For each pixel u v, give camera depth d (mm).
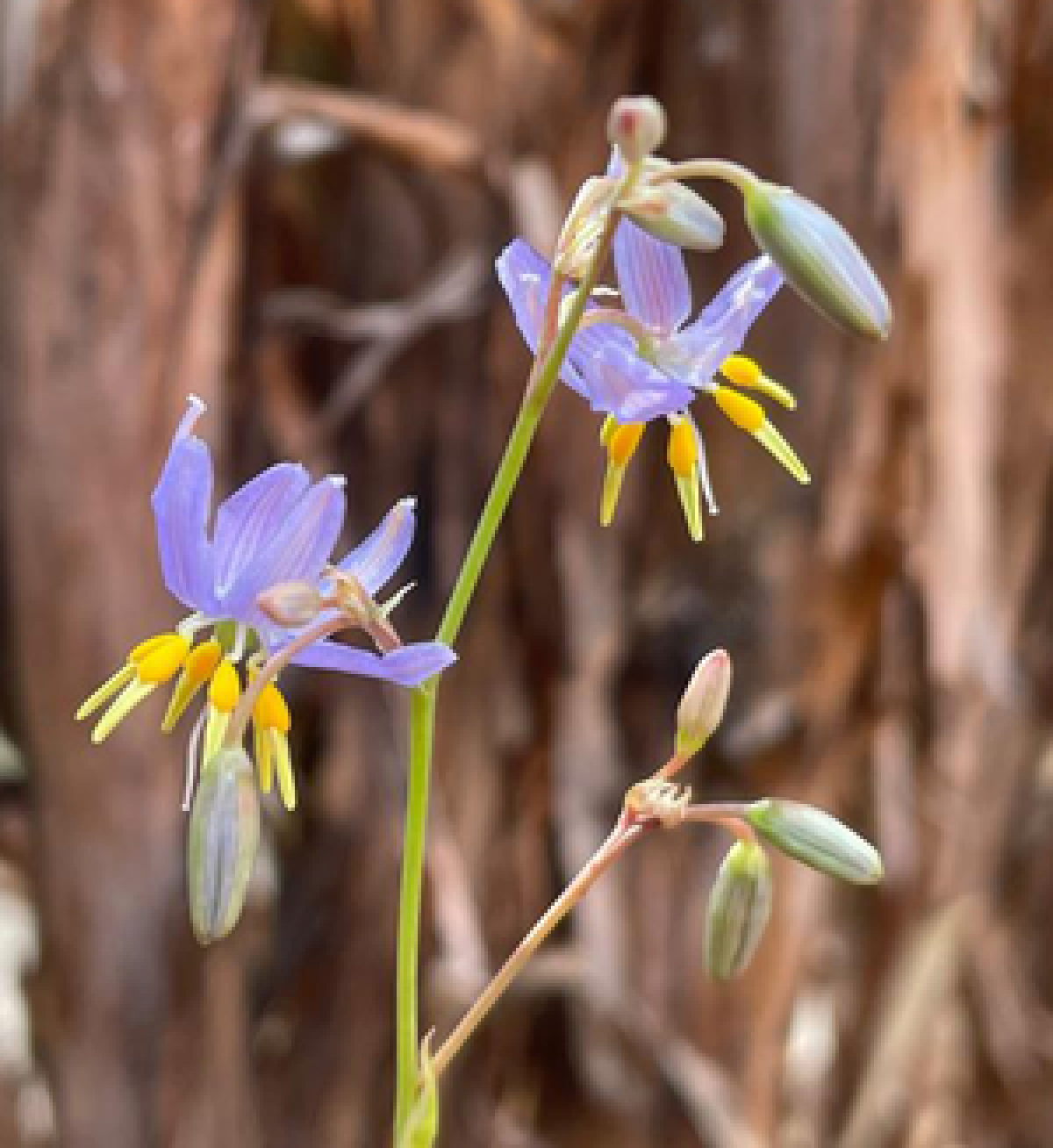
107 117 358
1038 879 428
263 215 376
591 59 377
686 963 406
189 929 371
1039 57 395
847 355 380
